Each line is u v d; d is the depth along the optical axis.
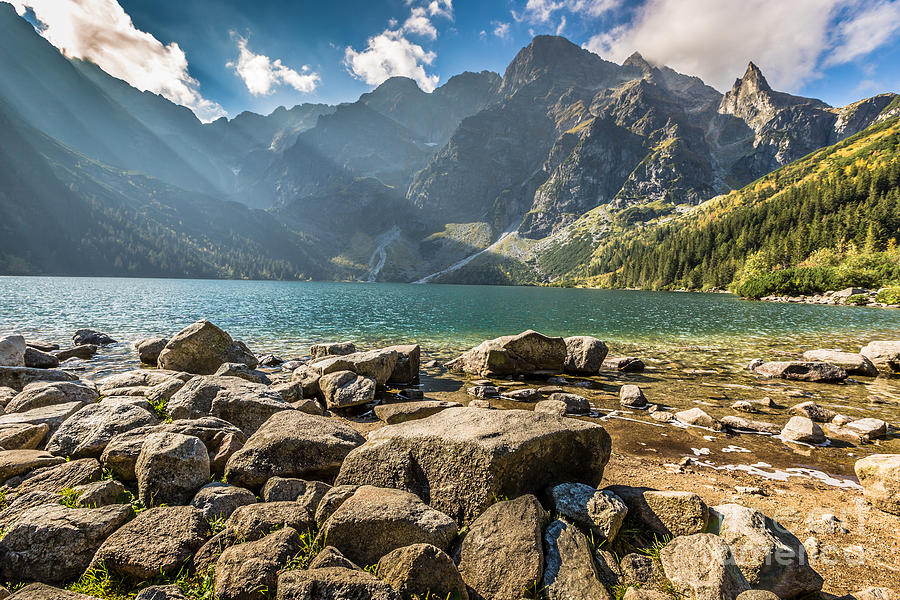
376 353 18.75
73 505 6.01
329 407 14.64
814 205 149.25
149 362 22.02
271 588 4.60
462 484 6.18
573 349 21.58
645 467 9.88
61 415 9.68
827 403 15.78
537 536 5.22
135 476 6.98
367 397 14.35
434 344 30.19
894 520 7.38
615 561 5.46
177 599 4.41
